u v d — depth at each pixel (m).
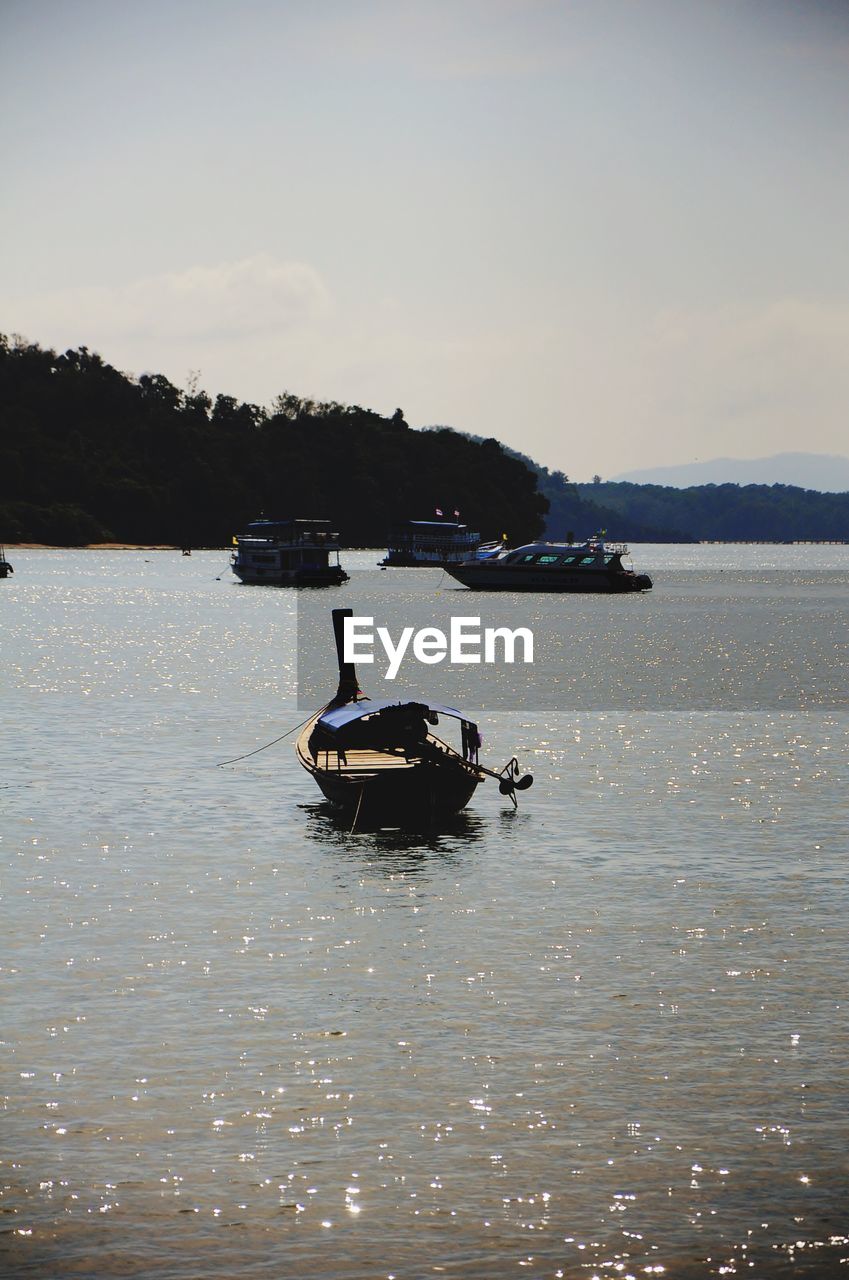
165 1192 17.75
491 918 28.64
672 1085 20.64
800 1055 21.72
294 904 29.53
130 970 25.16
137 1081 20.61
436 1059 21.47
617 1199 17.67
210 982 24.61
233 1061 21.33
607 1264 16.45
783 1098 20.25
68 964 25.44
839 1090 20.50
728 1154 18.70
